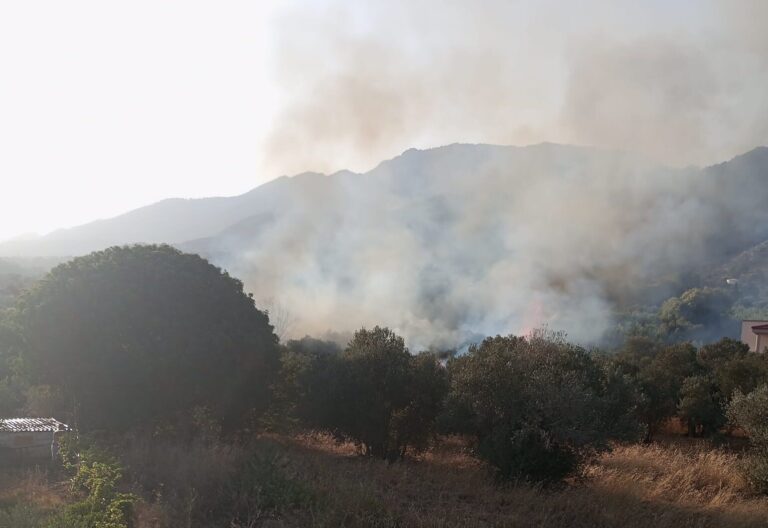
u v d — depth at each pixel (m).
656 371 25.31
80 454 10.24
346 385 15.30
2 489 9.17
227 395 15.12
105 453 10.38
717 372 24.62
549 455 11.12
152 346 14.06
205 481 9.09
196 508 8.16
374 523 7.94
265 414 17.69
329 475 10.38
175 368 14.09
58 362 14.02
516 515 8.98
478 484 11.06
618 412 13.73
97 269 15.11
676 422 26.61
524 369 12.34
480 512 9.32
